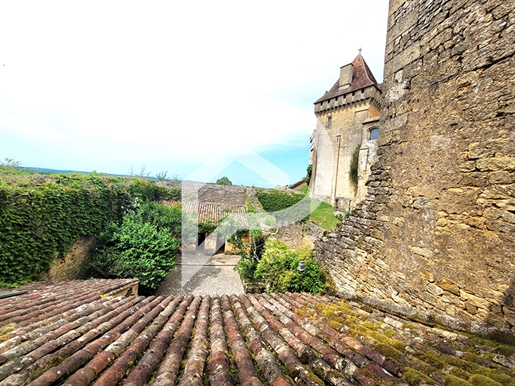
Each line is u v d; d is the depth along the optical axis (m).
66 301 3.38
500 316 1.87
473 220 2.12
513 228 1.82
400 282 2.97
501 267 1.88
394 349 1.62
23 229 5.28
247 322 2.52
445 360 1.50
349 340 1.83
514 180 1.82
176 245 8.41
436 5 2.61
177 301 3.58
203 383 1.34
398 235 3.06
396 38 3.31
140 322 2.39
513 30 1.85
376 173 3.63
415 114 2.88
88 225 7.53
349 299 3.73
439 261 2.44
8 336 1.90
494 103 1.97
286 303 3.33
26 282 5.16
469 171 2.17
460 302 2.19
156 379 1.33
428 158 2.64
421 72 2.80
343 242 4.41
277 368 1.44
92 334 1.99
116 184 9.97
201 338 2.02
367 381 1.26
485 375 1.32
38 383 1.20
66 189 6.72
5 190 4.97
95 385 1.23
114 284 5.26
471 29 2.19
